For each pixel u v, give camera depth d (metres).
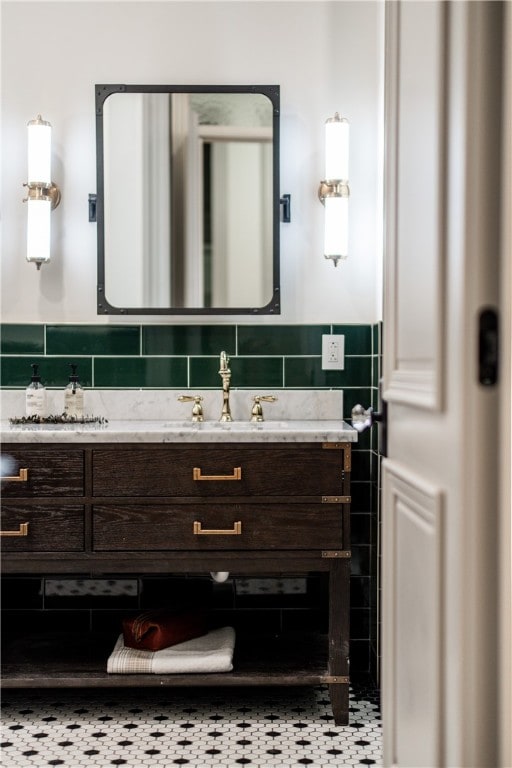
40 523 2.28
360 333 2.78
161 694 2.56
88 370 2.76
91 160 2.77
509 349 1.04
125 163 2.74
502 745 1.04
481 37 1.02
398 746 1.41
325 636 2.65
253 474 2.27
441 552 1.12
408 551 1.34
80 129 2.76
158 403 2.75
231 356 2.77
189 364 2.77
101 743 2.19
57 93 2.76
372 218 2.77
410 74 1.35
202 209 2.75
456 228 1.07
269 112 2.75
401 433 1.40
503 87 1.02
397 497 1.43
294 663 2.39
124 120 2.74
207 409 2.75
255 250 2.75
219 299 2.75
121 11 2.75
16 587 2.76
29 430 2.29
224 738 2.22
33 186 2.65
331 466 2.27
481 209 1.03
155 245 2.75
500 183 1.03
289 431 2.25
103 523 2.27
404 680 1.37
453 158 1.08
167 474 2.27
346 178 2.67
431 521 1.17
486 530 1.04
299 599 2.77
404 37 1.40
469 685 1.04
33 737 2.23
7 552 2.27
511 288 1.04
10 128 2.76
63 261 2.76
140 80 2.76
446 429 1.11
